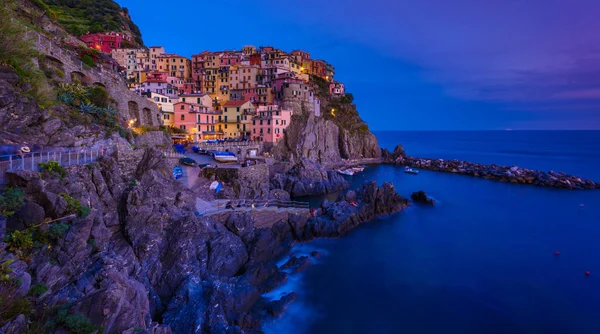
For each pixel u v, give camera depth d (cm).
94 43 12094
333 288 3450
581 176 10462
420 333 2839
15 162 2284
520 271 3981
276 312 2839
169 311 2575
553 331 2898
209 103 10594
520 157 16188
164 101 9206
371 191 5691
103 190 3009
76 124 3472
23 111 2788
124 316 1881
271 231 4278
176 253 3109
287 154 9975
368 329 2861
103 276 2114
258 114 10494
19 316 1608
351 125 13388
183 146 7700
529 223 5762
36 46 3772
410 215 5969
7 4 3372
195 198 4209
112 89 5362
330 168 10538
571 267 4084
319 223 4653
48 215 2202
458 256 4372
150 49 12506
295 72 13738
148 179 3681
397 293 3434
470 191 8231
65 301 1848
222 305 2662
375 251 4425
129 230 2995
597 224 5728
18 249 1970
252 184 5578
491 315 3100
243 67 12406
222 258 3331
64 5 13362
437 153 18600
